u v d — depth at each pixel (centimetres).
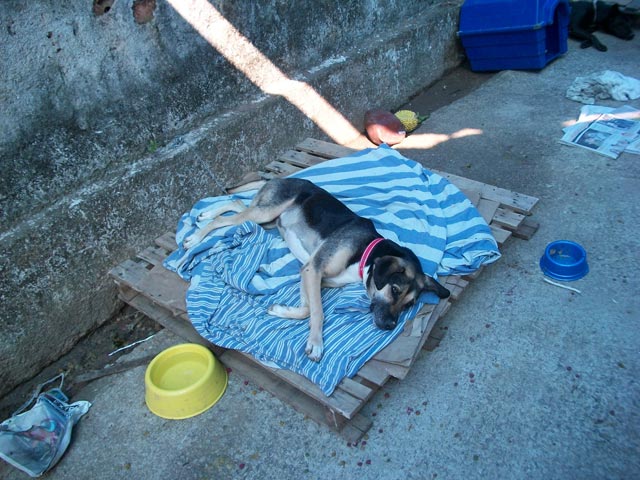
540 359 268
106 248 327
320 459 238
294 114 437
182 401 259
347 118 496
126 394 284
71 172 311
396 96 550
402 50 531
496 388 257
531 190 389
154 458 248
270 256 328
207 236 336
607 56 567
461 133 479
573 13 619
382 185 375
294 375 253
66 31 288
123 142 335
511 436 236
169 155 353
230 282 303
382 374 249
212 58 374
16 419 254
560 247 322
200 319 283
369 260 287
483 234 314
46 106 291
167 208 360
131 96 332
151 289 312
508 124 478
